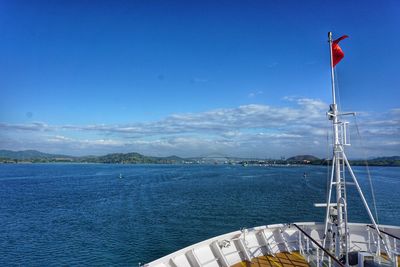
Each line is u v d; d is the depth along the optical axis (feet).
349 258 45.29
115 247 125.29
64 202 242.78
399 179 434.30
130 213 193.98
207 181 427.33
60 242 132.87
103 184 391.24
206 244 55.16
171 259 49.26
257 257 57.06
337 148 45.73
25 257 115.44
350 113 44.80
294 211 198.29
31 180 457.68
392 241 56.90
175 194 283.79
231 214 188.65
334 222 47.83
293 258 56.44
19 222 171.94
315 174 576.61
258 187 342.64
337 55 46.65
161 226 158.61
